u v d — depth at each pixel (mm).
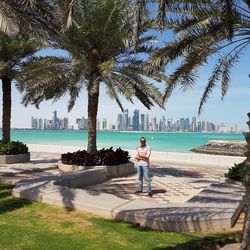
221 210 9109
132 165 18344
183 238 7762
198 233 8164
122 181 15789
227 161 21469
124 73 16547
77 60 16406
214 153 35844
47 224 8633
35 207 10195
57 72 16797
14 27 9812
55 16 12305
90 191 11375
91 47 17188
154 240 7570
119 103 16625
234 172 13508
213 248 7324
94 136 18469
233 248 6895
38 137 82875
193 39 10227
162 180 15984
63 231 8125
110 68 15078
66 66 17000
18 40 20109
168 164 22219
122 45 16938
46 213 9594
